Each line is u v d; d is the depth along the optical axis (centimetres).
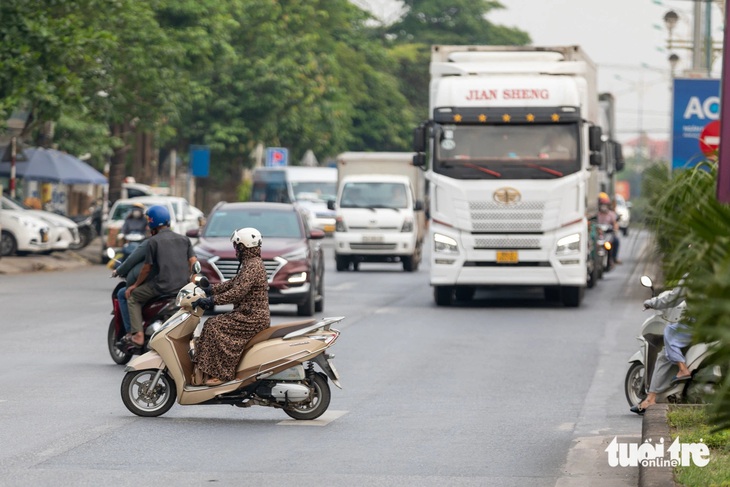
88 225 9106
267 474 1970
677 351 2459
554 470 2034
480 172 5244
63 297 5469
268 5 13175
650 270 1959
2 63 6944
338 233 8050
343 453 2166
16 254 7969
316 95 13825
